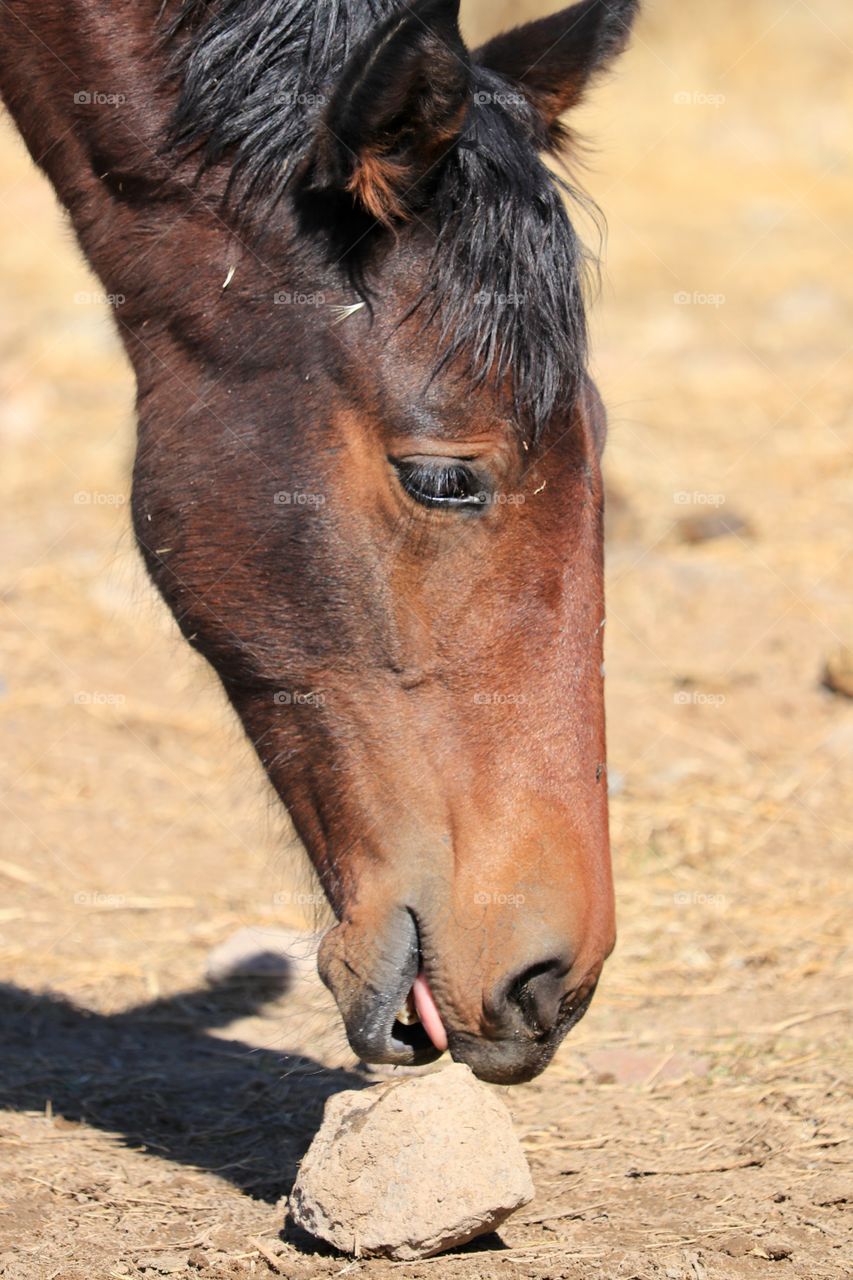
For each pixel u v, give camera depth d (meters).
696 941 8.43
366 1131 4.90
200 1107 6.52
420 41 4.38
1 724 10.88
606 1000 7.76
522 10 29.75
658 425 16.72
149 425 5.25
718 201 25.80
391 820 4.82
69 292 21.38
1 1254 4.92
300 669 4.96
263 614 5.01
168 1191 5.55
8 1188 5.44
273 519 4.93
